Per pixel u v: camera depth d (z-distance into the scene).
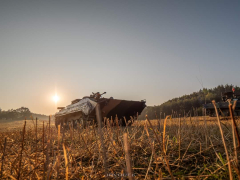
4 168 3.03
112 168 3.04
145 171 2.96
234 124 1.34
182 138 4.50
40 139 6.29
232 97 15.79
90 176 2.67
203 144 4.22
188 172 2.86
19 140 6.01
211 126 5.89
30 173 2.77
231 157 2.92
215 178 2.52
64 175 2.81
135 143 4.29
